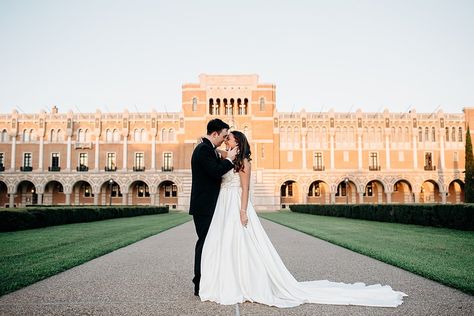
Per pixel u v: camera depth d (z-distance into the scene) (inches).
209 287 228.1
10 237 597.3
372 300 221.6
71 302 221.5
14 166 2384.4
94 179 2375.7
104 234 662.5
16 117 2410.2
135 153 2409.0
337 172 2369.6
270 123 2380.7
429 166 2368.4
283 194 2454.5
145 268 339.0
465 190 2058.3
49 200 2431.1
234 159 243.9
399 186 2464.3
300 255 424.8
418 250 439.5
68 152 2395.4
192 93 2410.2
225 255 229.3
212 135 252.1
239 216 239.0
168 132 2423.7
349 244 505.4
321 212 1569.9
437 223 799.1
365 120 2406.5
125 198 2362.2
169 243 550.9
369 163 2381.9
